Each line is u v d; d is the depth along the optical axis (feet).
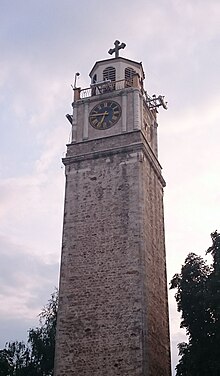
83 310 114.83
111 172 129.29
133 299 111.55
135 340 107.14
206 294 111.24
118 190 126.00
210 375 105.50
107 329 110.73
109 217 123.34
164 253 134.51
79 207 127.65
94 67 156.04
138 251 116.57
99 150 133.49
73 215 127.13
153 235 127.65
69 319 115.03
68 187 131.54
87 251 121.08
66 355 111.45
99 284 116.16
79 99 145.89
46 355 158.51
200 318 114.52
